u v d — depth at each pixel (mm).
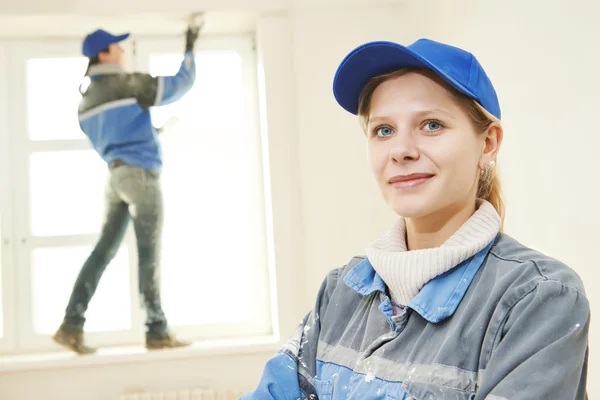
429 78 907
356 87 1010
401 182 920
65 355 2934
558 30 1757
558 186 1798
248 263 3254
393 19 3059
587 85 1620
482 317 817
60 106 3176
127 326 3148
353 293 1030
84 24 3049
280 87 3012
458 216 950
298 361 1052
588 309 791
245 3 2982
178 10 2945
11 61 3150
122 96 2930
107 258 2967
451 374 809
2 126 3135
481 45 2311
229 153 3264
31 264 3119
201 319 3227
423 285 902
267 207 3119
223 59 3268
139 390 2912
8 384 2861
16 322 3096
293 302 2977
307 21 3023
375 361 894
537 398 728
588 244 1651
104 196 2980
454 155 898
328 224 2998
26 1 2889
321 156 3010
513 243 899
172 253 3225
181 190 3240
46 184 3158
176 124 3219
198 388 2928
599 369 1639
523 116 2002
